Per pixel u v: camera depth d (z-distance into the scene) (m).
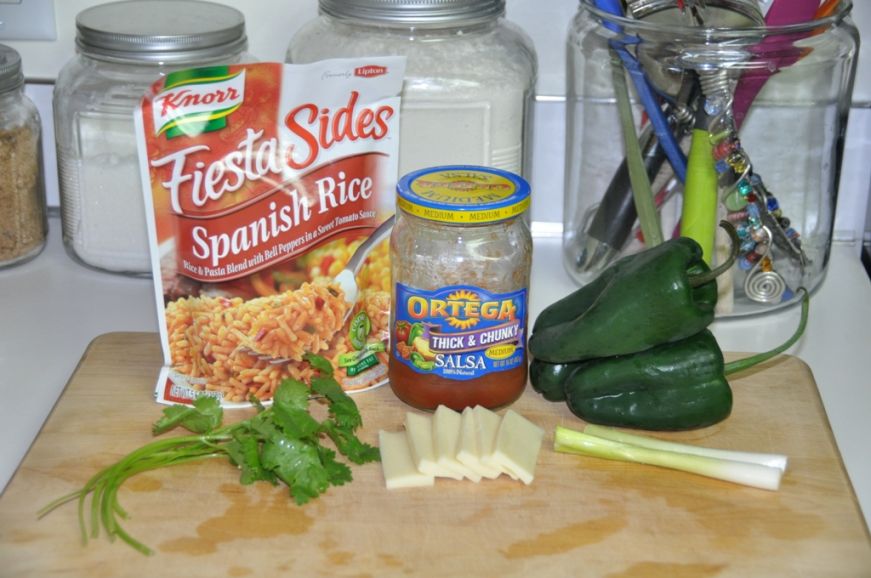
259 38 1.22
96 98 1.11
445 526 0.81
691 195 1.04
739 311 1.11
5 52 1.14
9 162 1.15
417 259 0.91
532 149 1.19
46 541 0.79
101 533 0.80
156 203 0.92
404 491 0.85
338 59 0.93
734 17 1.02
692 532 0.81
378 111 0.95
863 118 1.21
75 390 0.96
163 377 0.96
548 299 1.16
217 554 0.78
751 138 1.11
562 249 1.23
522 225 0.93
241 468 0.85
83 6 1.20
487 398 0.94
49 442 0.90
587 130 1.12
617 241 1.11
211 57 1.08
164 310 0.95
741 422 0.94
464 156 1.07
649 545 0.79
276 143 0.92
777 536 0.81
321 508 0.83
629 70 1.03
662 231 1.10
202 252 0.93
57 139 1.16
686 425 0.92
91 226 1.17
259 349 0.96
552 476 0.87
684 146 1.05
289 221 0.94
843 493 0.85
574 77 1.12
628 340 0.90
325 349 0.97
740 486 0.86
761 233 1.05
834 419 0.97
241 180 0.92
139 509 0.82
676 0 1.02
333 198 0.95
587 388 0.92
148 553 0.78
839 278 1.21
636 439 0.90
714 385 0.91
